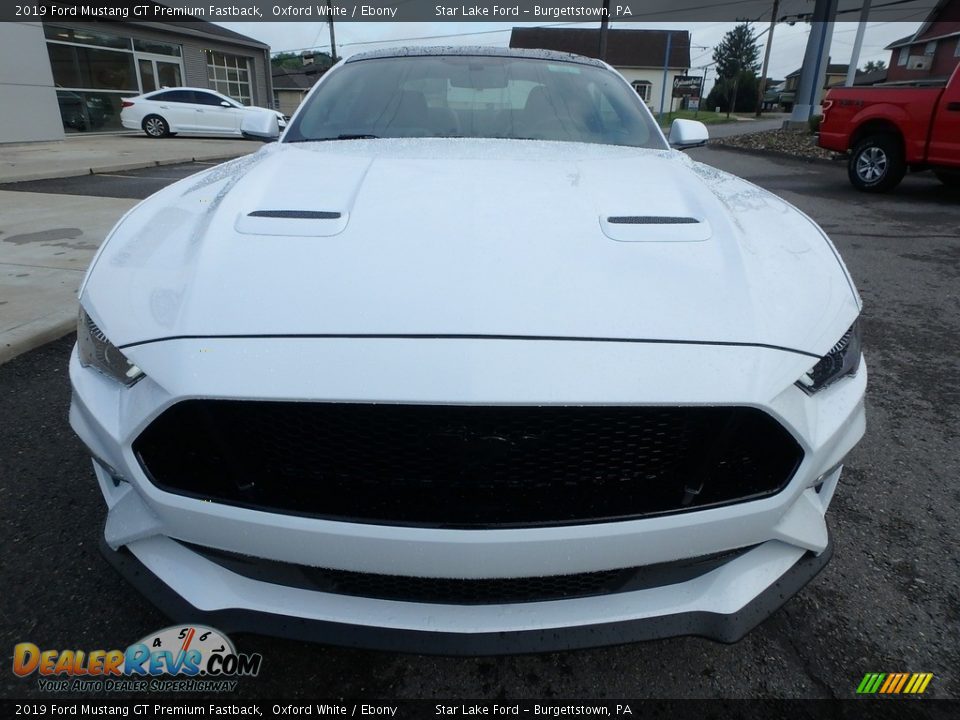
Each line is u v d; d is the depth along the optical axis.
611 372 1.28
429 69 2.92
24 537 2.11
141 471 1.40
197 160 12.59
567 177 2.01
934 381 3.40
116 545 1.54
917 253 5.82
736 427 1.33
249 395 1.26
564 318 1.35
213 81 23.47
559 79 2.94
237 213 1.71
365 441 1.32
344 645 1.41
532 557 1.32
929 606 1.92
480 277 1.44
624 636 1.43
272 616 1.44
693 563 1.46
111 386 1.48
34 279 4.53
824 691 1.65
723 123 31.77
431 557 1.31
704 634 1.45
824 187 9.43
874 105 8.56
